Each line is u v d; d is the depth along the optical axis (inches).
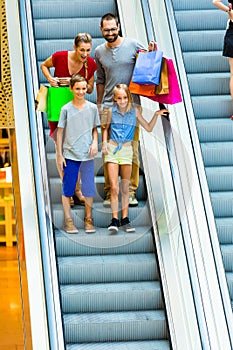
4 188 743.7
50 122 340.8
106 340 318.0
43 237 311.7
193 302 296.5
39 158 331.0
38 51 417.7
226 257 339.9
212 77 408.8
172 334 313.6
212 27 439.5
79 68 339.9
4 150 755.4
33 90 351.6
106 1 442.6
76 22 431.8
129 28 407.5
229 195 363.9
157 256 334.6
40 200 321.7
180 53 373.4
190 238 312.3
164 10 386.6
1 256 700.0
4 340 473.4
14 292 578.6
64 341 301.3
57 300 307.3
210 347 283.6
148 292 327.3
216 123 389.4
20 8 387.5
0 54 524.7
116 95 331.0
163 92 335.9
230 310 293.7
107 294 326.0
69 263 333.7
